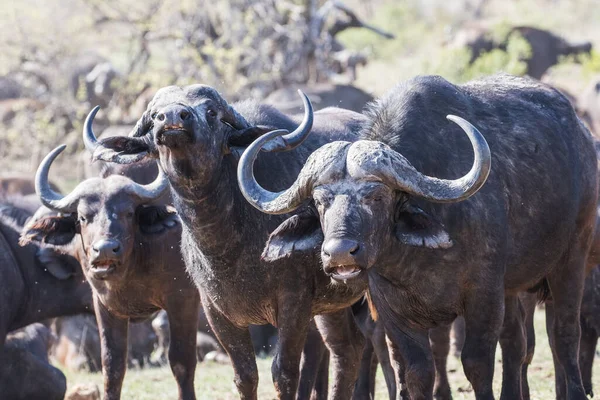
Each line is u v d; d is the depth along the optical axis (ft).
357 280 76.74
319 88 265.34
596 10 539.70
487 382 86.94
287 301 93.76
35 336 127.44
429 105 90.22
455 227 85.25
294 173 97.14
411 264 85.05
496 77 104.17
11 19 317.63
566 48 390.21
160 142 84.64
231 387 132.87
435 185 77.56
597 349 148.46
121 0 314.76
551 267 99.14
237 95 288.30
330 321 100.99
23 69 320.50
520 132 95.66
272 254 81.41
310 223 81.05
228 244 92.32
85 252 108.17
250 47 295.28
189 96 87.97
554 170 96.78
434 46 445.78
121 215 106.22
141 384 138.21
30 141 305.53
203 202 89.92
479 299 87.15
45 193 109.29
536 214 94.22
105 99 319.47
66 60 319.47
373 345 107.65
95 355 157.89
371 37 435.12
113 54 388.57
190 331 110.01
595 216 104.68
